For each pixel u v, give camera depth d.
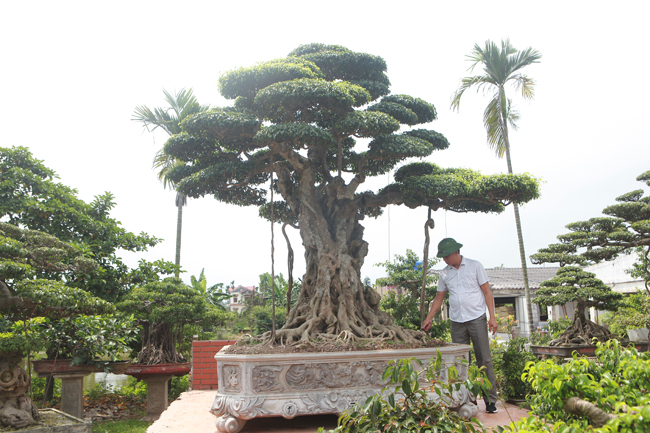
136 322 10.91
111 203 11.60
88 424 6.07
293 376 4.40
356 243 6.50
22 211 9.74
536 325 20.89
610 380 2.31
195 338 8.09
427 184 5.84
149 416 10.08
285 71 5.85
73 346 8.75
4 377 5.83
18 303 6.06
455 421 2.59
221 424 4.30
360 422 2.66
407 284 11.18
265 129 5.40
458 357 4.73
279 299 23.41
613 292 10.80
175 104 17.02
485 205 6.67
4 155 10.28
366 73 7.17
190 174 6.85
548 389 2.34
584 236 12.23
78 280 10.38
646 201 12.10
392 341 5.18
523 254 16.72
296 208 6.81
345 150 7.71
